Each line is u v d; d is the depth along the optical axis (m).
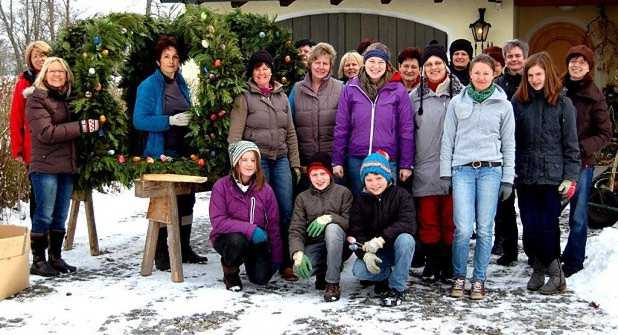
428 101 5.00
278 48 6.17
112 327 4.13
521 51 5.47
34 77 5.59
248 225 4.81
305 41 6.43
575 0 11.98
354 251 4.67
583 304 4.57
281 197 5.23
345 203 4.86
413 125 4.97
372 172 4.57
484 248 4.68
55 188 5.18
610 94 11.12
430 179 4.95
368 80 5.05
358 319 4.27
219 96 5.14
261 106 5.15
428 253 5.17
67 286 5.00
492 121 4.62
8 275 4.69
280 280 5.27
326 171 4.80
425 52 5.00
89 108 5.15
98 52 5.20
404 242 4.48
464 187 4.66
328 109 5.28
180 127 5.52
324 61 5.19
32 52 5.54
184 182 5.18
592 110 5.00
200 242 6.77
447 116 4.74
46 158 5.09
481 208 4.66
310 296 4.80
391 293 4.59
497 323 4.19
